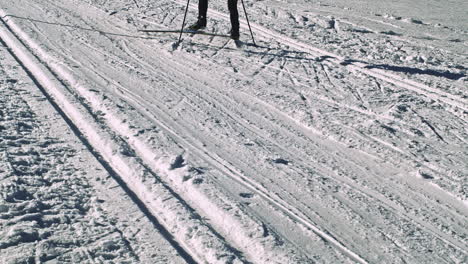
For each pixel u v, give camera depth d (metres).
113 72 6.68
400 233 3.49
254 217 3.43
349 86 6.94
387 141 5.12
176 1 12.46
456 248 3.36
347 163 4.60
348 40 9.95
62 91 5.58
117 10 10.80
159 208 3.45
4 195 3.32
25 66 6.51
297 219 3.52
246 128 5.23
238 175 4.10
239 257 2.98
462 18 13.67
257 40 9.27
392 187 4.20
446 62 8.85
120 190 3.62
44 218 3.14
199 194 3.65
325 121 5.54
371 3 15.03
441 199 4.05
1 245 2.80
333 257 3.11
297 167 4.41
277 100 6.15
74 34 8.55
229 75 7.05
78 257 2.81
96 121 4.83
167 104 5.69
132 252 2.93
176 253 2.96
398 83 7.27
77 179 3.71
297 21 11.43
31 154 4.00
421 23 12.61
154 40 8.72
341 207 3.78
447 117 6.00
